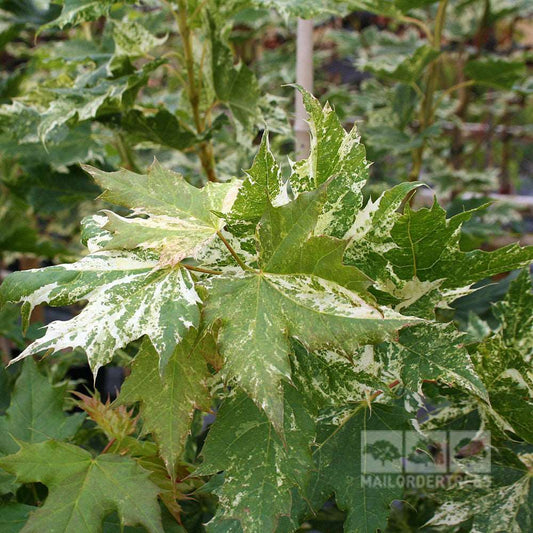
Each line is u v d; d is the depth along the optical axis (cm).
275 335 33
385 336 32
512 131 157
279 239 34
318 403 37
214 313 34
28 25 85
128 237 36
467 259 39
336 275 33
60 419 48
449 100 127
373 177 132
